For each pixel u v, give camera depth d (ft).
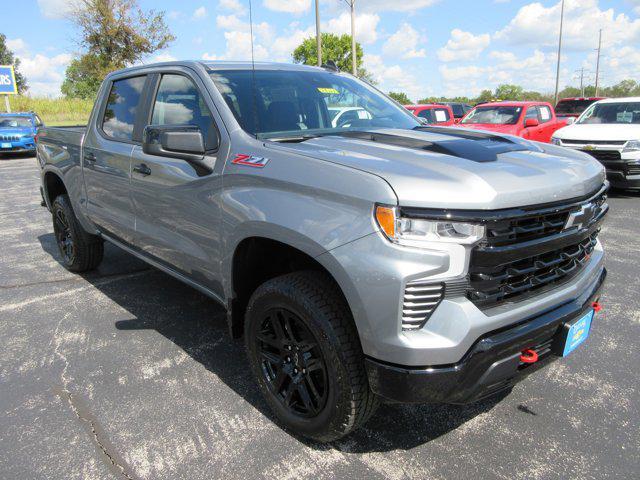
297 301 7.33
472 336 6.39
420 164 7.02
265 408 9.09
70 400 9.36
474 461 7.75
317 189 7.11
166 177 10.11
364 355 6.84
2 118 58.85
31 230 22.98
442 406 9.21
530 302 7.06
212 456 7.87
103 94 13.51
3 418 8.83
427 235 6.30
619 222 23.44
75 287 15.23
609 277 15.94
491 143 8.75
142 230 11.41
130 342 11.64
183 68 10.64
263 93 10.03
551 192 7.00
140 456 7.88
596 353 11.11
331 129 10.13
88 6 114.83
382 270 6.31
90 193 13.66
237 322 9.27
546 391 9.66
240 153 8.55
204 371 10.36
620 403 9.26
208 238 9.19
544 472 7.51
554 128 42.63
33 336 11.96
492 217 6.34
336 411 7.27
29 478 7.41
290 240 7.34
